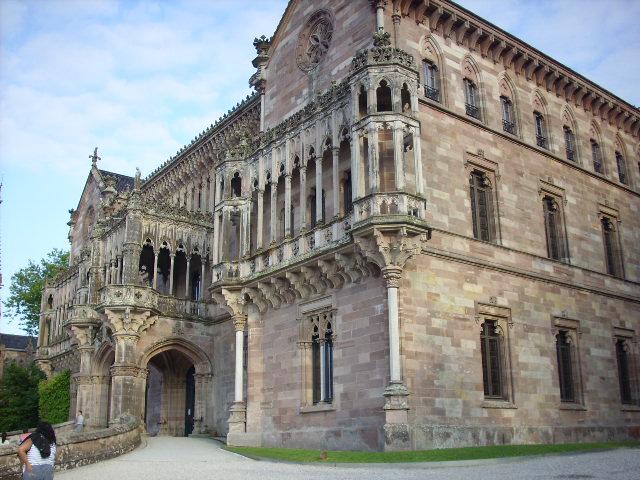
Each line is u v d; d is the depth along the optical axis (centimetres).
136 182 4075
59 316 5759
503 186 3281
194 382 4328
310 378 3008
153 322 3881
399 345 2511
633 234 4162
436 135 3022
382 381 2578
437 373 2655
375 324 2659
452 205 2984
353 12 3209
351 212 2759
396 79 2706
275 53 3781
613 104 4206
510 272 3120
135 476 1869
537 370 3111
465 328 2825
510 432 2850
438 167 2981
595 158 4091
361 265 2728
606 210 3981
